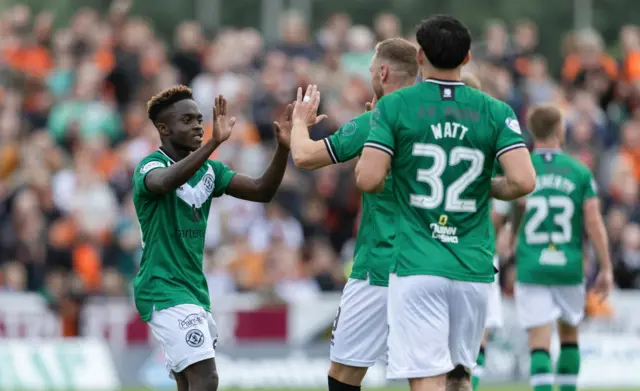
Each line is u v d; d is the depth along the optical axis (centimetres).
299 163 2372
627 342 4919
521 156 2219
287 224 5550
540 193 3494
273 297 4881
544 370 3459
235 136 5816
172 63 6325
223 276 5259
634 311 4988
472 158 2225
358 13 10719
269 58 6188
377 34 6650
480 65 6281
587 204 3469
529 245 3506
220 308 4753
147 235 2512
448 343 2267
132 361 4641
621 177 5966
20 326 4725
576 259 3494
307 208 5681
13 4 9900
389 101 2236
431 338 2214
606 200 5953
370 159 2208
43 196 5356
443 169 2217
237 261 5319
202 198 2548
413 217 2233
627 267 5506
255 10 10612
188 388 2539
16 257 5150
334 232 5766
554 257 3475
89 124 5894
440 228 2223
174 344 2470
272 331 4788
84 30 6347
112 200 5441
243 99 6050
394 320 2252
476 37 10375
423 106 2225
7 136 5756
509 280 4959
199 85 6122
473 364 2314
